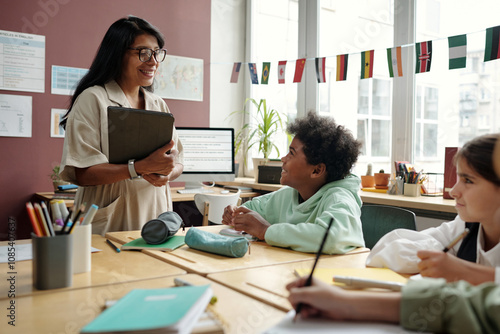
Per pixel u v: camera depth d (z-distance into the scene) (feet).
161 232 4.46
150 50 5.92
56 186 9.93
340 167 4.88
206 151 10.76
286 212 5.32
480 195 3.19
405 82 9.64
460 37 7.25
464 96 8.54
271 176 11.22
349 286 3.08
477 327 2.10
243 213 5.29
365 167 10.56
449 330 2.18
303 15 12.01
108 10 11.05
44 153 10.37
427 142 9.31
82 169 5.41
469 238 3.68
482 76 8.21
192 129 10.70
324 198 4.77
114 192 5.74
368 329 2.28
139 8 11.49
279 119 11.87
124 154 5.10
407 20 9.53
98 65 5.85
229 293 3.03
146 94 6.39
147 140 5.07
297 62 9.78
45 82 10.33
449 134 8.84
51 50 10.37
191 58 12.38
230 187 11.48
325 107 11.57
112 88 5.88
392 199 8.11
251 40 13.43
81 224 3.59
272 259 4.01
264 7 13.14
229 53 13.28
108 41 5.84
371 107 10.36
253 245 4.64
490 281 2.85
